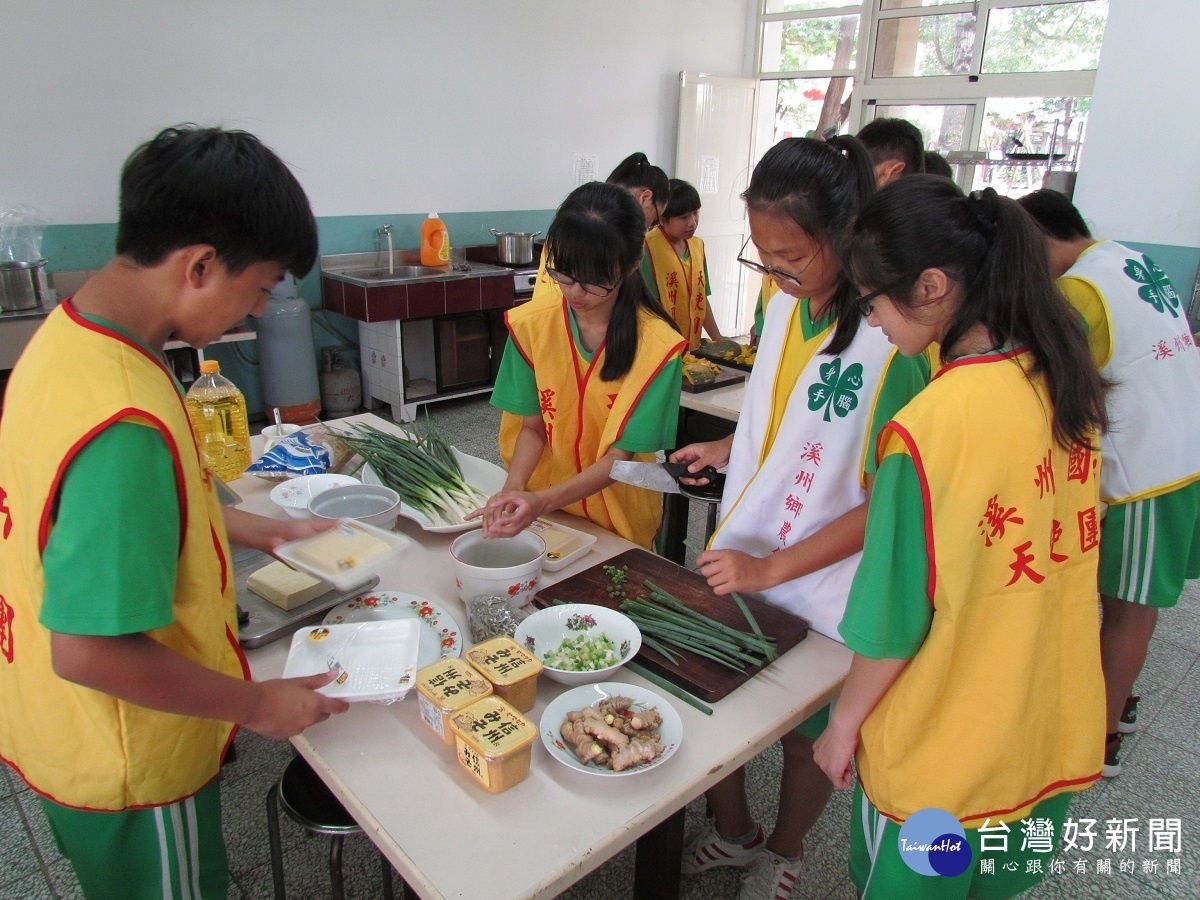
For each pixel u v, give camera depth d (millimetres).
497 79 5160
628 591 1372
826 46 6230
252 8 4141
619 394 1618
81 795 986
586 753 986
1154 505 1796
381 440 1899
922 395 958
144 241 809
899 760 1024
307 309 4492
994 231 915
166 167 785
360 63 4562
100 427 786
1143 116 3799
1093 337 1736
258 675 1164
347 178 4695
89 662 792
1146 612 1913
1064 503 999
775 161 1159
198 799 1080
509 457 1929
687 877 1747
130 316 856
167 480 833
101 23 3762
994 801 1015
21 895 1660
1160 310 1751
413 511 1655
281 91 4336
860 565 999
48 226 3820
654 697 1102
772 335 1433
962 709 991
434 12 4762
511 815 920
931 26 5617
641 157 3199
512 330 1685
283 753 2104
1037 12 5082
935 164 2416
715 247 6828
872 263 939
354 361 5047
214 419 1887
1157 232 3854
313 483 1758
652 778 983
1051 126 5152
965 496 917
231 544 1358
